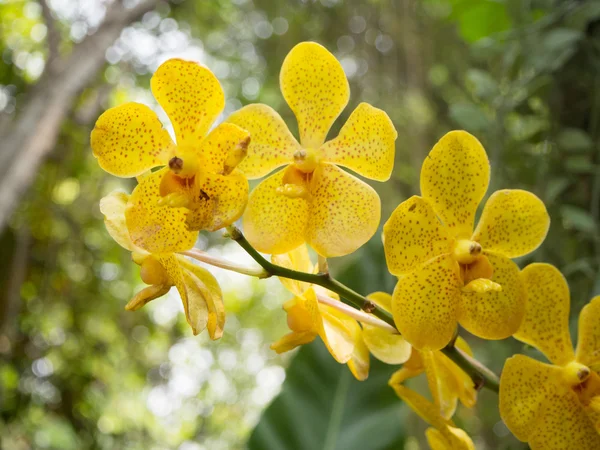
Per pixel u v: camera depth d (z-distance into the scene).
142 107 0.21
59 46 0.61
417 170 0.60
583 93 0.33
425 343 0.21
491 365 0.37
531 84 0.34
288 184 0.21
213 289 0.22
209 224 0.21
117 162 0.22
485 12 0.42
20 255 0.71
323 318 0.23
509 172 0.35
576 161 0.32
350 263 0.31
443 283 0.22
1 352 0.70
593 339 0.23
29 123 0.56
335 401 0.31
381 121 0.21
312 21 0.71
